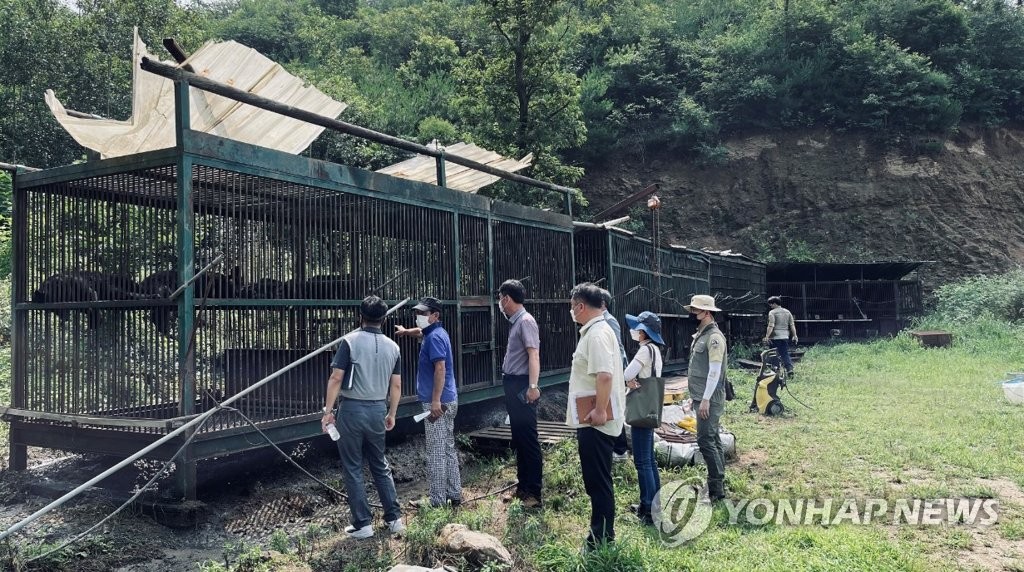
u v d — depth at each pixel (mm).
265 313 5883
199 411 5434
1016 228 29500
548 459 7164
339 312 6578
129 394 5488
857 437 8344
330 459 6957
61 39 18859
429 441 5719
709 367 6004
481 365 8562
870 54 31875
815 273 23625
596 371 4418
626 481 6555
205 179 5410
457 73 20672
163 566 4559
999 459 7234
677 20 40062
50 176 5938
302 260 6250
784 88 32000
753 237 29859
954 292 25250
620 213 31172
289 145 6719
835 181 30438
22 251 6199
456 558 4496
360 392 5074
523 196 19594
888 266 23031
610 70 34844
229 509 5484
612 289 12398
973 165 30500
